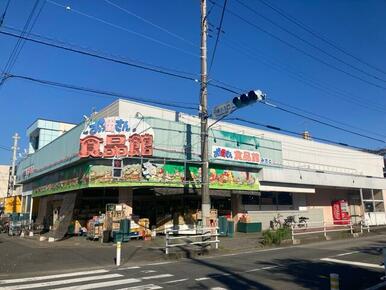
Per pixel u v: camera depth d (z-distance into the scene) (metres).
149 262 14.92
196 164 23.33
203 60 19.03
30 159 33.38
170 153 22.20
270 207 29.41
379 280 11.21
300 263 14.22
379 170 43.72
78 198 25.22
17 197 38.91
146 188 22.33
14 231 30.31
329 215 35.53
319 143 35.50
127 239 20.75
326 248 19.05
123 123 21.34
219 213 26.78
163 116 24.67
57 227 26.00
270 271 12.50
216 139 24.69
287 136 32.47
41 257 15.77
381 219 38.50
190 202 25.30
